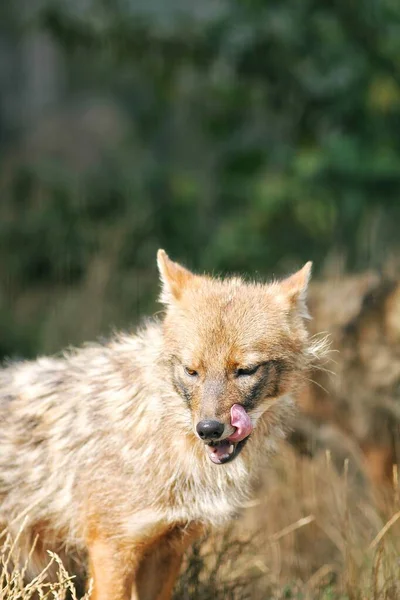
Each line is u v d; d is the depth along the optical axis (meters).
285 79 15.66
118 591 7.49
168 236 17.77
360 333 10.09
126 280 16.52
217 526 7.66
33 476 7.73
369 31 15.20
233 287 7.55
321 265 14.84
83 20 16.39
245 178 16.52
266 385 7.18
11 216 18.75
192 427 7.08
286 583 9.05
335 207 15.61
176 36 15.92
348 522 8.82
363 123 15.54
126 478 7.38
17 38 30.53
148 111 21.73
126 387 7.57
